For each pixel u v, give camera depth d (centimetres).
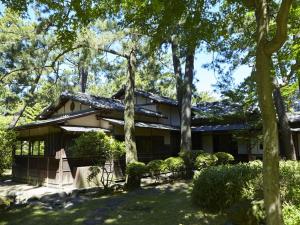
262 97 388
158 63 1908
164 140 1995
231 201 746
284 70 989
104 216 824
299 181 648
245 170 783
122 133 1598
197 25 623
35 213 889
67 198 1080
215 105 2262
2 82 1709
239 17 677
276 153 379
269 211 372
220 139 2133
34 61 1428
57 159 1295
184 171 1496
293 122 1780
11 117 2289
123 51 1433
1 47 1369
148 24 607
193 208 841
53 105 1809
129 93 1441
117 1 520
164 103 2070
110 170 1400
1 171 1064
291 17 761
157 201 976
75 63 1811
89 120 1481
